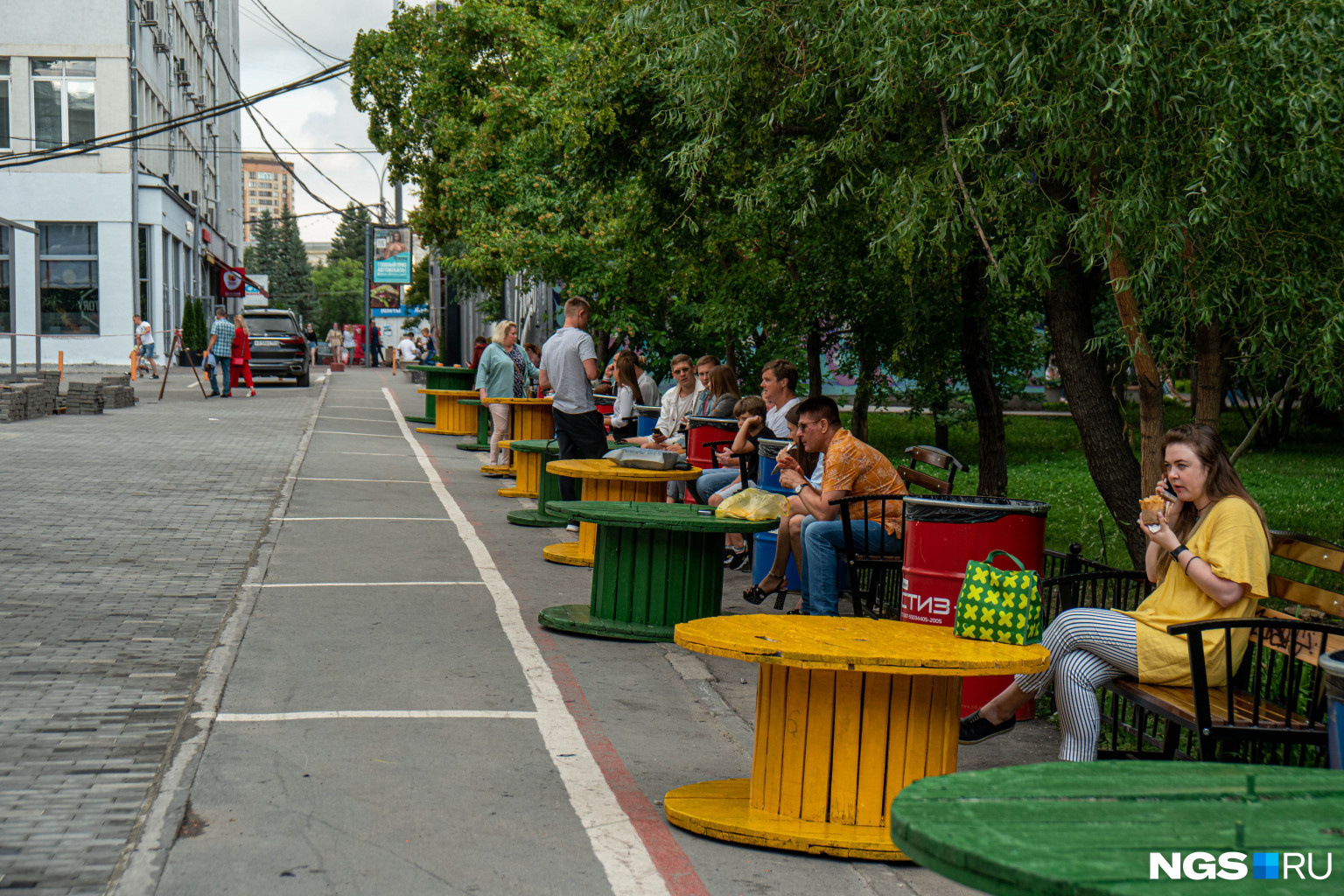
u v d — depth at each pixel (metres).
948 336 10.88
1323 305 5.87
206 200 62.06
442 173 23.47
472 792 4.59
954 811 2.47
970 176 6.57
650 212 10.35
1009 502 5.89
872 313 11.41
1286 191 5.91
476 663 6.49
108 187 41.69
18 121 41.22
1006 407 34.22
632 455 9.28
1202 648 4.12
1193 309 5.95
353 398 29.22
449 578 8.80
